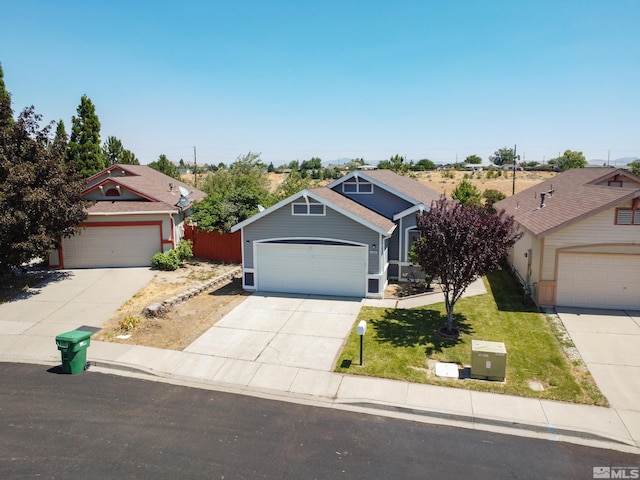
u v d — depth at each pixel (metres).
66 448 8.09
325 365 11.45
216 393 10.21
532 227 16.42
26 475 7.33
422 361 11.59
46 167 17.08
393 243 19.55
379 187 20.16
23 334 13.60
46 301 16.58
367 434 8.56
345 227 16.88
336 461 7.70
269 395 10.11
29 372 11.30
